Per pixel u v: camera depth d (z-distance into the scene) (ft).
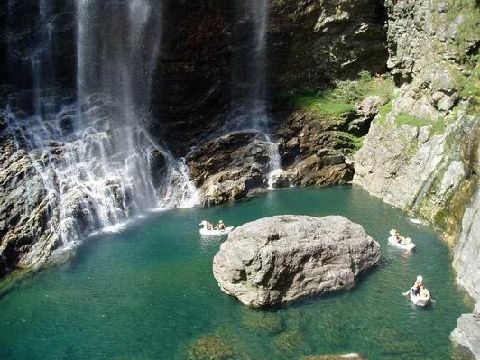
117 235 87.40
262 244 63.82
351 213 95.25
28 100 103.09
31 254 77.51
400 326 60.18
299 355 55.26
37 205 83.05
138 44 111.55
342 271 66.64
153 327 61.05
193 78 115.96
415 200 93.71
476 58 93.04
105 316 63.62
